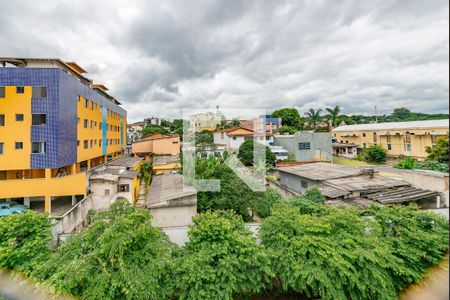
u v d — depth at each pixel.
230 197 10.81
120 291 5.33
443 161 19.70
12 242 5.94
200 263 5.70
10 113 13.65
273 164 20.78
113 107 25.98
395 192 11.10
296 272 5.59
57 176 15.08
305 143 27.20
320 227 6.34
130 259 5.62
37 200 15.93
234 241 6.06
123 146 31.20
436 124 25.19
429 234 6.36
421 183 11.35
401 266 5.90
